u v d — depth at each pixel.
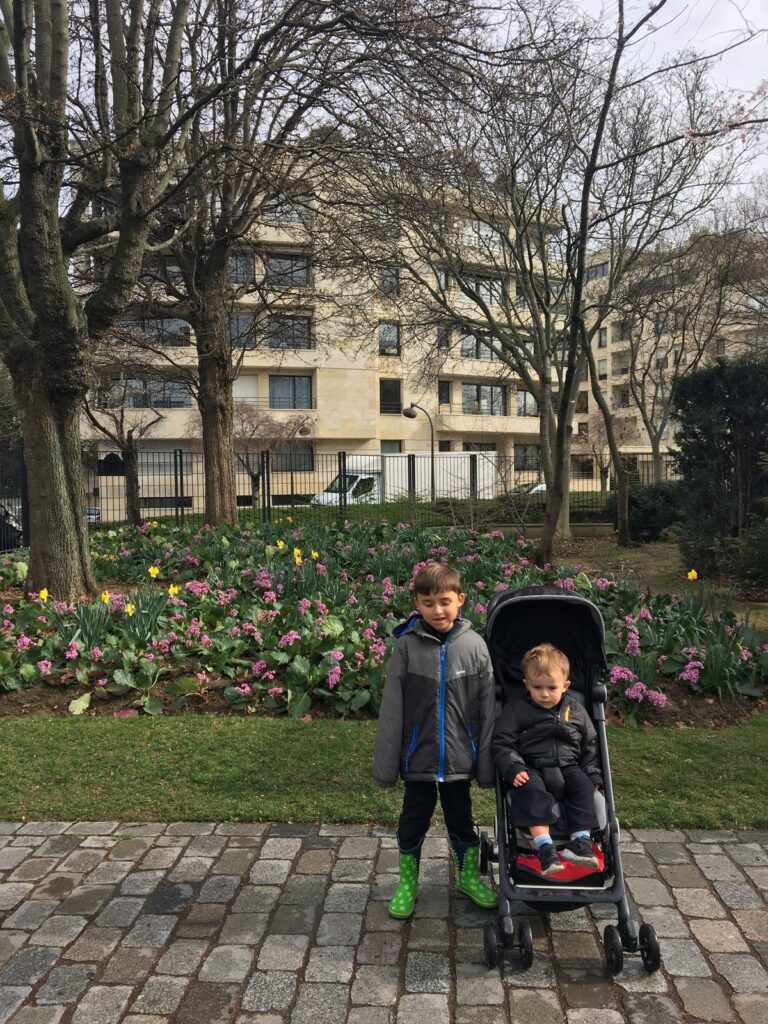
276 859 3.58
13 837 3.80
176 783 4.36
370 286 18.19
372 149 10.41
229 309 15.47
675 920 3.08
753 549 9.26
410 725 3.12
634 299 17.17
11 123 7.87
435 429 43.53
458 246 15.96
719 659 5.63
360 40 9.24
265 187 12.84
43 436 8.22
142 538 12.26
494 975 2.78
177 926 3.07
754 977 2.74
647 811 3.97
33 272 7.69
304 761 4.61
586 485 27.16
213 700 5.70
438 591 3.09
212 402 14.52
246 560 10.38
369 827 3.90
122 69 8.40
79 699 5.62
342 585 8.26
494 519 16.39
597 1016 2.56
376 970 2.81
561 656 3.02
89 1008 2.62
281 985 2.72
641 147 14.15
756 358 10.62
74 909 3.19
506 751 2.92
